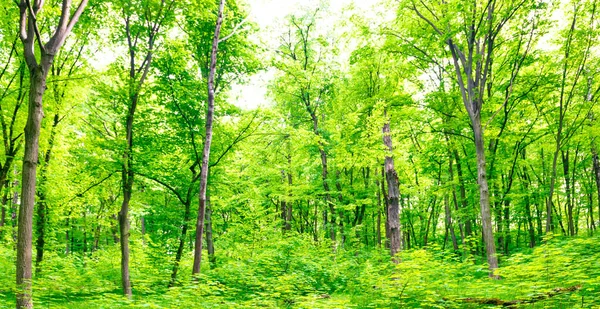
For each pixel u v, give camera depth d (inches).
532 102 646.5
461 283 349.1
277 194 784.3
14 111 418.3
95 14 442.3
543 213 979.9
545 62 574.6
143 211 576.7
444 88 706.2
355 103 675.4
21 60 413.4
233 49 520.4
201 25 504.1
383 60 612.1
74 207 548.7
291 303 361.1
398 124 630.5
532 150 893.8
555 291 242.7
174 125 497.0
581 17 543.2
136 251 558.6
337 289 452.8
